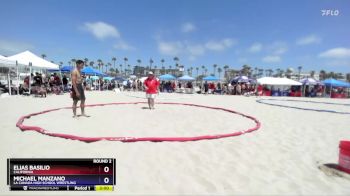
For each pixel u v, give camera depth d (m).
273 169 3.98
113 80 46.03
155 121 7.64
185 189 3.21
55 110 9.30
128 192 3.11
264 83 30.45
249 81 33.22
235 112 10.20
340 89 35.28
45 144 4.79
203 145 5.09
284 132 6.72
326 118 9.77
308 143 5.63
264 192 3.21
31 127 5.91
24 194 3.01
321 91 31.88
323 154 4.84
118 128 6.42
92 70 27.62
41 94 15.66
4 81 22.66
